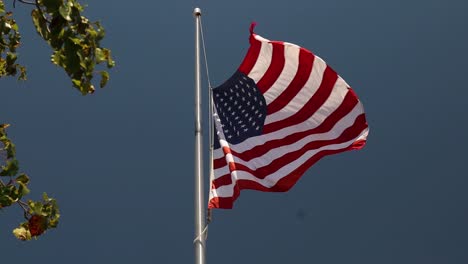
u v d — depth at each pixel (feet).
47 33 37.73
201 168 74.59
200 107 80.89
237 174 81.97
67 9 37.06
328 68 88.84
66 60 37.73
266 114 88.48
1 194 45.37
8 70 48.78
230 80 90.12
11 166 46.83
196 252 68.13
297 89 89.45
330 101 88.33
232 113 88.12
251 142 86.17
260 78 90.07
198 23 89.35
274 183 83.46
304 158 85.87
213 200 78.38
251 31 90.94
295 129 87.61
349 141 86.69
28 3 37.63
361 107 87.81
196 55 86.69
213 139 83.61
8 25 44.70
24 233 46.03
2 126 48.16
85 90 38.17
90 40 38.29
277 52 90.38
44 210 46.03
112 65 38.86
